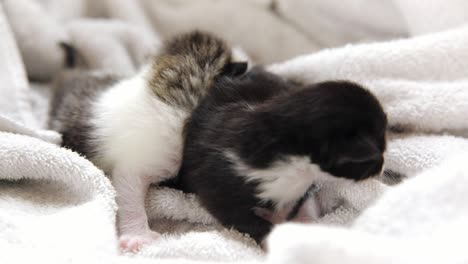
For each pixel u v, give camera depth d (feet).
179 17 2.25
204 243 1.34
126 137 1.53
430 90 1.50
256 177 1.36
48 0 2.19
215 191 1.39
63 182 1.42
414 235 1.16
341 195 1.42
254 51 2.15
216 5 2.21
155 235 1.43
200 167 1.42
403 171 1.45
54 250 1.27
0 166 1.39
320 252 1.11
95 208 1.36
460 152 1.39
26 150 1.40
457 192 1.18
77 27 2.05
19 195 1.41
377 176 1.38
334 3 2.00
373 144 1.30
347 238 1.13
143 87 1.57
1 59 1.72
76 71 1.89
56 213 1.36
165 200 1.47
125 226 1.44
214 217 1.42
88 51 2.01
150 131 1.51
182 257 1.34
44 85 1.97
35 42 1.92
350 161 1.32
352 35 2.03
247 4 2.21
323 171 1.34
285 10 2.15
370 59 1.54
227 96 1.47
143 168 1.51
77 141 1.58
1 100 1.67
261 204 1.39
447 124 1.49
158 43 1.97
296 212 1.44
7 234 1.29
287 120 1.33
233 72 1.55
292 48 2.09
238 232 1.40
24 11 1.93
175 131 1.50
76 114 1.63
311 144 1.32
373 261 1.11
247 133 1.36
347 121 1.30
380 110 1.33
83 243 1.29
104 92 1.65
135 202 1.48
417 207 1.19
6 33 1.76
